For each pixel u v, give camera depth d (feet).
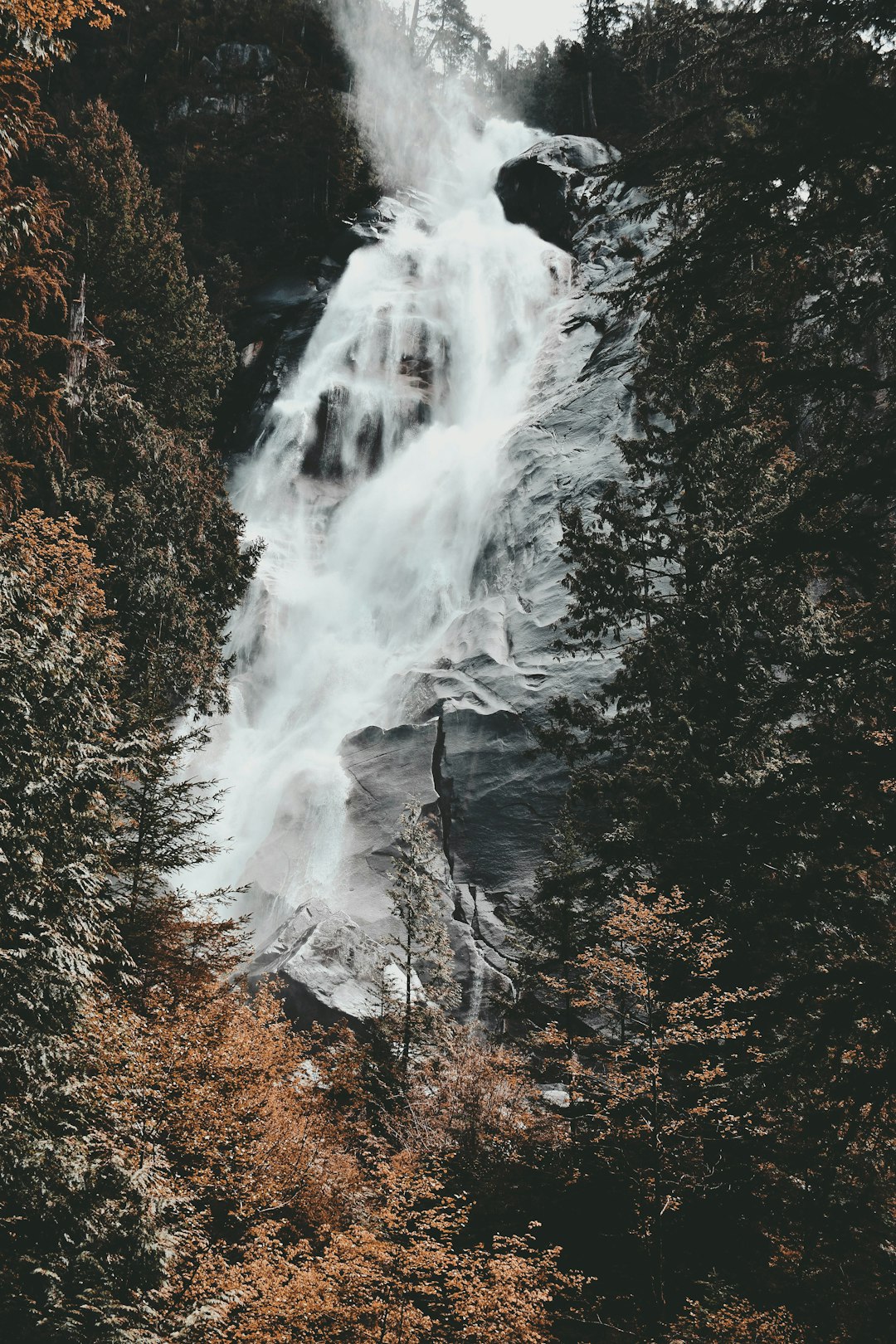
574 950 77.71
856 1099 27.48
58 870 40.01
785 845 31.14
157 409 175.22
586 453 165.78
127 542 115.14
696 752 63.41
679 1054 49.67
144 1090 45.03
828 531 30.19
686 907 47.42
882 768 29.43
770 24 32.94
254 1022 64.69
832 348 33.22
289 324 243.19
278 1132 55.21
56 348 124.57
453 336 231.71
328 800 133.08
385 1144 64.28
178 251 194.59
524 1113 63.21
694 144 33.81
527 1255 53.57
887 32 31.27
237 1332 36.32
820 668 31.89
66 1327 32.04
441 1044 80.12
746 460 68.08
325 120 271.28
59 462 113.50
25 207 73.36
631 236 223.51
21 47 55.77
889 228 30.30
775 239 32.14
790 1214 32.76
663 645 72.84
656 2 35.12
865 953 34.71
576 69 281.74
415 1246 38.70
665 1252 49.06
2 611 42.52
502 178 263.08
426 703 139.33
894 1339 30.30
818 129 30.14
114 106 278.05
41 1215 33.91
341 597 182.60
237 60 292.81
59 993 37.76
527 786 120.47
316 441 217.36
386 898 118.83
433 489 189.88
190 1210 41.22
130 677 107.86
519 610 147.33
